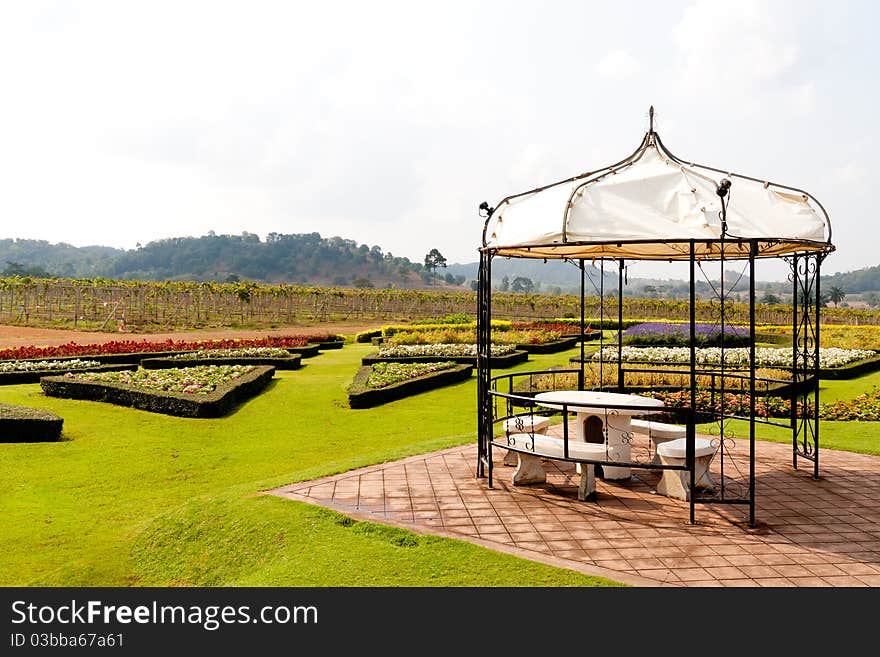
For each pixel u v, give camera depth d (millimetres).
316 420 11734
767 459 8352
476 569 4926
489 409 7250
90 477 8320
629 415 7461
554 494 6871
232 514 6262
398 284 195375
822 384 15188
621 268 9281
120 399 12688
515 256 8438
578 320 41188
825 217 6711
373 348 26656
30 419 9859
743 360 17047
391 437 10492
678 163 6559
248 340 23297
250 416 11961
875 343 21516
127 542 6363
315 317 52562
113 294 44875
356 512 6168
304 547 5426
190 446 9852
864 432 9805
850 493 6891
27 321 38188
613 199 5957
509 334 25078
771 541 5520
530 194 6828
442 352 19688
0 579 5574
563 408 6402
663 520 6062
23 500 7461
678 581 4742
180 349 20984
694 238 5617
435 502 6531
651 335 23844
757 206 6086
